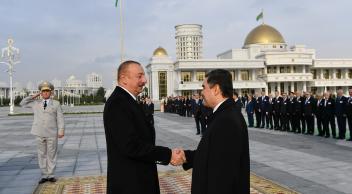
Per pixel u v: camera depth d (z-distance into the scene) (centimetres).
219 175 285
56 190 750
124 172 360
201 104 1650
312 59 7700
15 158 1172
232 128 291
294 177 820
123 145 349
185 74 7412
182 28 9112
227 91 317
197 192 305
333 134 1542
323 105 1565
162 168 958
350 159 1024
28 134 1977
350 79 7869
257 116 2094
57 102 837
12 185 810
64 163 1070
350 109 1430
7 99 10988
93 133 1955
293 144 1352
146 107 2009
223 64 7319
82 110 5631
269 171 887
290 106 1806
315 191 701
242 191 289
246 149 300
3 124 2788
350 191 699
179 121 2833
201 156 308
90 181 830
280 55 7456
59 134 831
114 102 363
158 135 1795
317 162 987
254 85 7350
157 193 381
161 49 8562
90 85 18200
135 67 380
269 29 8600
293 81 7556
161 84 8019
